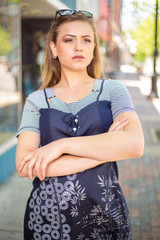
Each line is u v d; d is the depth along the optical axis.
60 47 1.59
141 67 41.03
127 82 24.62
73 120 1.54
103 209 1.51
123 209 1.56
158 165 5.84
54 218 1.51
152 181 5.06
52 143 1.44
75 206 1.50
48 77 1.80
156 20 14.55
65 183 1.50
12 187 4.64
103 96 1.58
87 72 1.84
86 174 1.50
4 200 4.20
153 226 3.59
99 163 1.46
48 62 1.79
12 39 5.44
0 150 4.76
